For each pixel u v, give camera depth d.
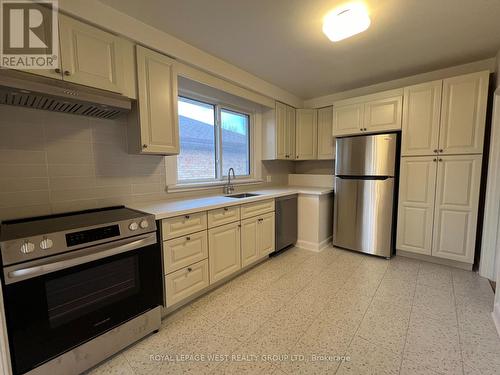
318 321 1.78
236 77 2.69
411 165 2.79
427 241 2.76
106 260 1.41
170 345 1.57
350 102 3.17
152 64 1.91
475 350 1.47
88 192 1.85
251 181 3.47
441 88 2.56
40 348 1.19
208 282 2.12
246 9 1.69
